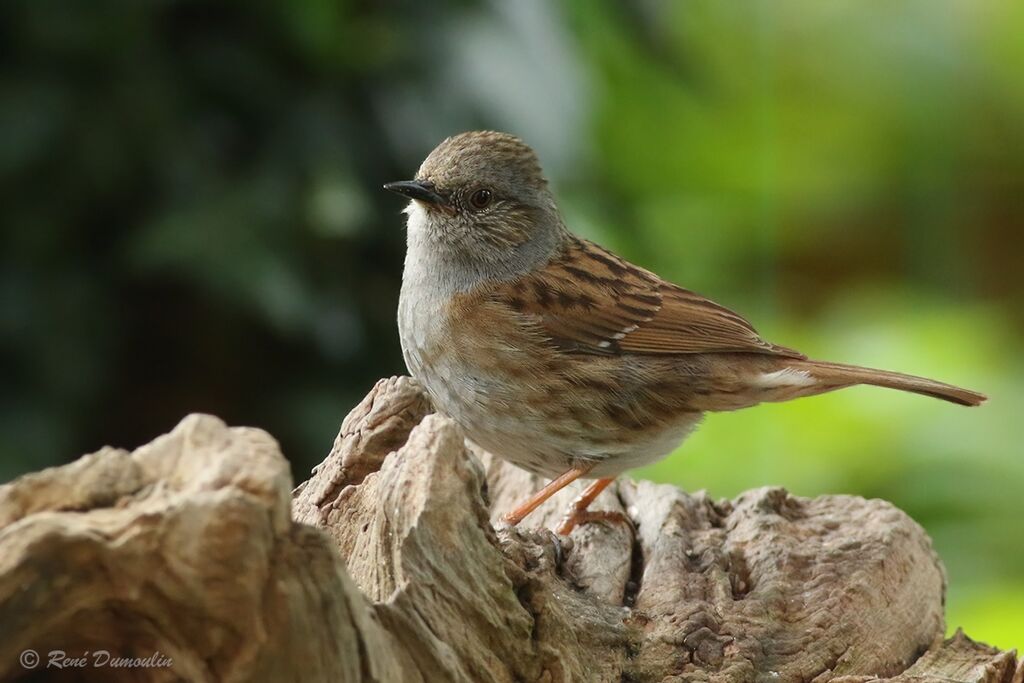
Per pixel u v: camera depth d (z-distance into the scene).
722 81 17.78
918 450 14.43
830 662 7.06
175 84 11.39
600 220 13.09
